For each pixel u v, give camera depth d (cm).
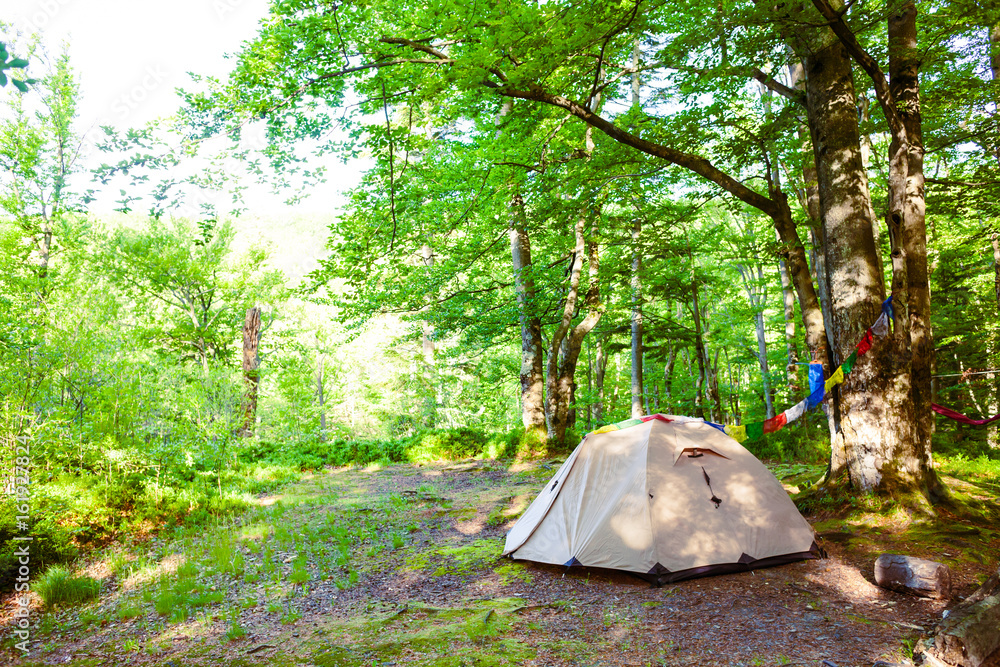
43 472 865
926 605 500
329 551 804
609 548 621
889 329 711
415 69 888
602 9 698
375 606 588
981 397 1912
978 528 661
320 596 628
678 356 2898
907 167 789
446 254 1644
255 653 484
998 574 471
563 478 711
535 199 1313
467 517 968
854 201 771
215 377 1443
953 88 966
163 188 774
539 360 1734
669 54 809
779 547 630
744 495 650
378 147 984
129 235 2322
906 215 791
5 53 264
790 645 441
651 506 619
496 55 739
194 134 798
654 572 587
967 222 1855
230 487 1224
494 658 445
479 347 1916
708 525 620
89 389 984
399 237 1223
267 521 998
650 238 1462
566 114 1072
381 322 2992
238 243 2661
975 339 1744
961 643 386
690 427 690
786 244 877
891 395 725
